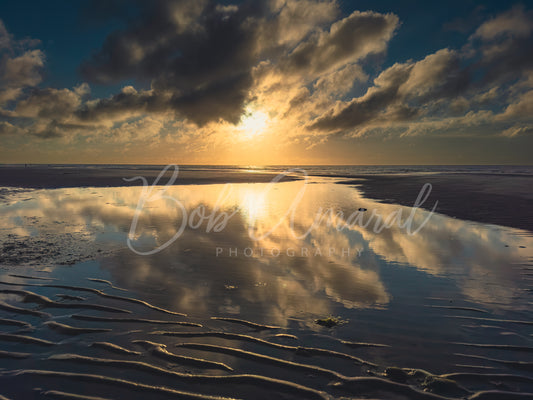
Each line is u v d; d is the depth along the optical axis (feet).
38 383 10.05
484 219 39.83
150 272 20.76
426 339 13.03
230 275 20.38
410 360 11.60
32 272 20.38
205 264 22.54
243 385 10.13
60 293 17.24
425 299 16.96
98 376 10.43
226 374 10.65
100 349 12.02
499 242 29.17
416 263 23.13
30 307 15.55
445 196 63.98
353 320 14.60
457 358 11.73
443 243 28.96
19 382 10.10
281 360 11.47
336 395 9.75
